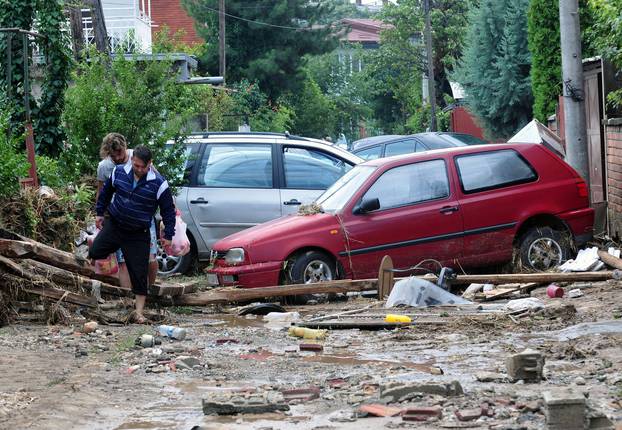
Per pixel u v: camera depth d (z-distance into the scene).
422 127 73.69
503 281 15.53
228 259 16.47
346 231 16.52
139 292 13.88
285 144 20.09
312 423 7.85
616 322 12.20
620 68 19.72
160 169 19.92
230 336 12.79
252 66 70.06
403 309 14.34
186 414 8.40
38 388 9.36
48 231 15.46
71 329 13.08
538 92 32.97
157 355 11.24
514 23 43.56
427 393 8.42
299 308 15.63
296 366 10.59
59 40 21.33
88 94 20.56
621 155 19.73
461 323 12.88
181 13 79.06
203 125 44.28
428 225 16.78
